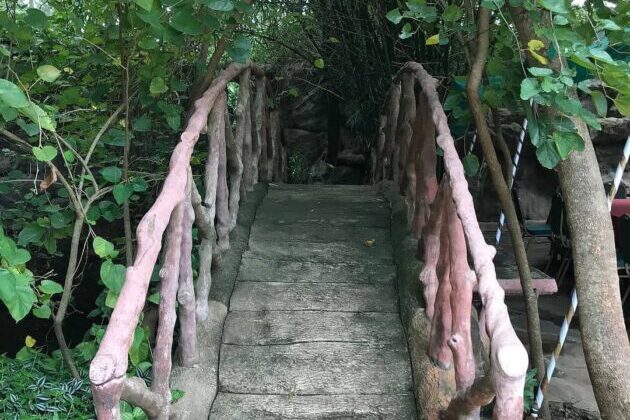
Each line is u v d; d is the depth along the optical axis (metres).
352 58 6.45
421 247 2.98
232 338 2.69
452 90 3.28
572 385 3.34
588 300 2.19
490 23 2.85
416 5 2.67
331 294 3.00
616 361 2.11
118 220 4.25
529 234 5.22
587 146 2.31
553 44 2.19
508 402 1.38
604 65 2.08
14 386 2.41
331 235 3.61
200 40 2.99
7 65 2.47
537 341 2.85
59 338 2.53
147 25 2.58
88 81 3.27
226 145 3.31
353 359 2.59
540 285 3.38
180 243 2.17
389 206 4.12
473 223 1.96
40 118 2.15
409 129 3.83
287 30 6.94
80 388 2.42
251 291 2.99
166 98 3.37
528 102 2.34
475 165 3.02
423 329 2.62
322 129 8.17
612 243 2.23
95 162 3.41
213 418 2.32
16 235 3.67
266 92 5.36
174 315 2.10
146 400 1.76
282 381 2.49
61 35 3.43
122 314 1.55
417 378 2.44
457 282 2.11
